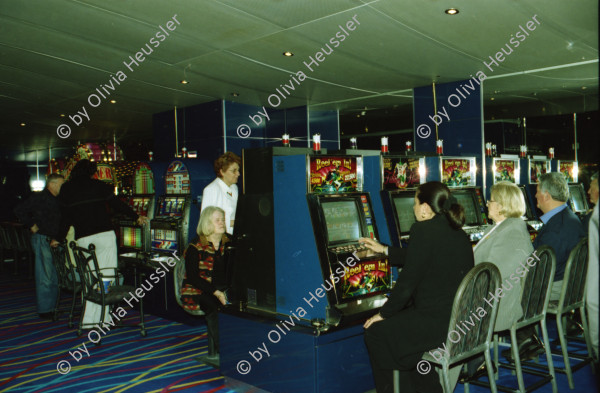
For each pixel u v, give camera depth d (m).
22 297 6.12
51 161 8.01
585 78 6.17
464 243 2.42
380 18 3.88
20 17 3.94
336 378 2.65
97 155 6.97
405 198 3.61
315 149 3.03
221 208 3.77
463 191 4.43
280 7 3.63
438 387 2.61
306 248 2.73
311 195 2.73
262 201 2.96
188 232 5.01
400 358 2.35
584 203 7.14
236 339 3.00
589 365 3.39
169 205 5.24
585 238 3.05
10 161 13.84
